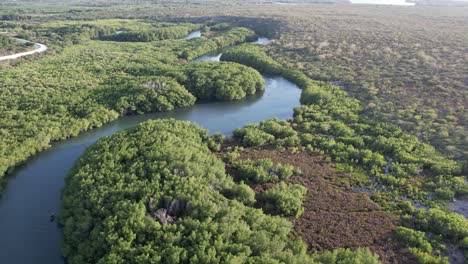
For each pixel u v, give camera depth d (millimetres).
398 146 64875
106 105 84375
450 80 93000
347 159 62625
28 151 66812
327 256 39562
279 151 66562
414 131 70812
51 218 52969
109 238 41469
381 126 73250
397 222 47719
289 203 49531
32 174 62938
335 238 44812
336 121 76500
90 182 50906
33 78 93750
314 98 89688
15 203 55906
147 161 54844
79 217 46406
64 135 73938
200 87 96625
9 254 46938
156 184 49156
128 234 41719
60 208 52375
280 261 38250
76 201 48844
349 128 73125
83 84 92938
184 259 38312
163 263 38438
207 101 96062
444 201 51688
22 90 85688
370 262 38719
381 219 48250
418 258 41250
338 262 38500
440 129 70250
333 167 60875
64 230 47625
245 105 93625
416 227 46656
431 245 43375
